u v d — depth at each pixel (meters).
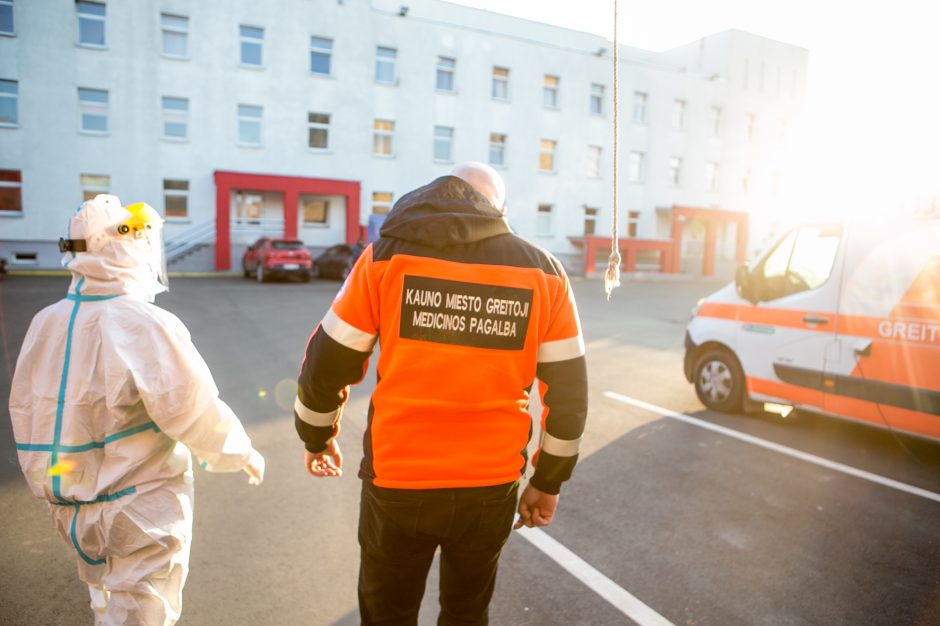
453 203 1.74
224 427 1.89
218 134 24.92
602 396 6.96
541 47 30.33
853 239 5.13
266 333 10.49
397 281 1.66
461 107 28.84
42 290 16.06
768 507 4.04
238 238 25.91
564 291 1.77
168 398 1.79
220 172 24.58
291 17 25.61
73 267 1.84
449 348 1.66
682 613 2.86
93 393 1.82
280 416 5.84
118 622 1.83
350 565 3.22
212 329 10.79
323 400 1.79
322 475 2.08
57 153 22.92
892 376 4.84
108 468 1.84
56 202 23.06
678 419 6.04
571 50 31.03
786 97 37.59
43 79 22.56
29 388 1.85
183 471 2.00
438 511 1.67
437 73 28.58
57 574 3.05
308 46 25.98
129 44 23.42
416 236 1.68
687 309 17.36
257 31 25.39
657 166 33.78
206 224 25.09
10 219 22.62
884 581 3.17
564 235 31.70
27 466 1.84
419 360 1.66
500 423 1.71
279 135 25.81
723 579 3.16
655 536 3.62
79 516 1.87
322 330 1.74
